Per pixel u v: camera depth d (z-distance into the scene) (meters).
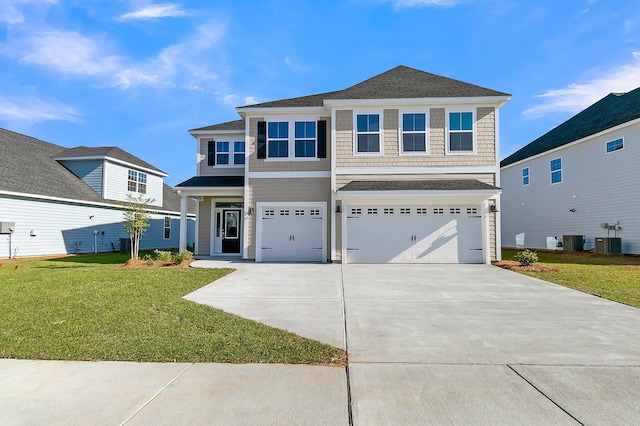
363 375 3.47
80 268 11.73
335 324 5.22
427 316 5.69
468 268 11.58
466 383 3.29
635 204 14.90
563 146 18.55
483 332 4.84
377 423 2.65
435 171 13.13
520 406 2.88
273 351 4.07
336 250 13.17
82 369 3.58
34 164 19.14
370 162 13.30
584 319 5.47
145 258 14.05
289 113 14.19
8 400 2.98
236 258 15.12
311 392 3.13
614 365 3.70
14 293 7.21
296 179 14.05
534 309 6.13
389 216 13.15
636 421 2.67
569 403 2.93
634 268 11.34
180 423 2.65
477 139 13.07
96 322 5.14
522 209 22.53
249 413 2.79
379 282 8.91
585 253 16.64
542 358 3.89
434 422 2.66
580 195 17.88
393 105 13.22
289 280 9.19
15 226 15.87
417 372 3.54
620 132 15.64
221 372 3.52
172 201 28.53
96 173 20.92
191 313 5.68
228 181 15.72
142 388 3.19
